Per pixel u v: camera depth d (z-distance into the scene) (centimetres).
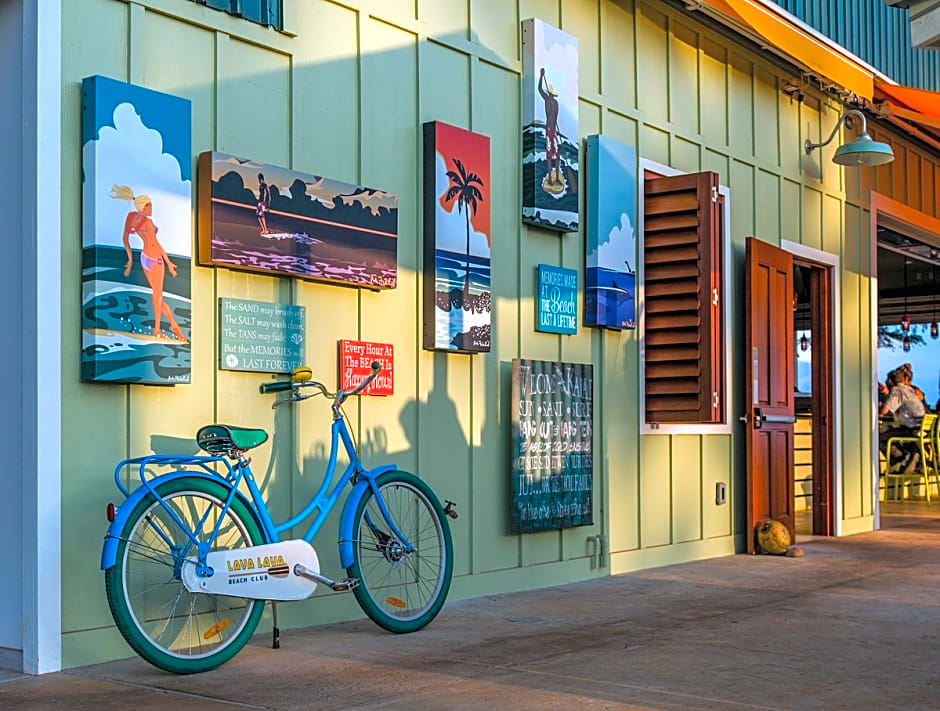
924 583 625
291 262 470
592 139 659
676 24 745
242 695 354
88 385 405
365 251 502
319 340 491
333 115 502
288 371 473
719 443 773
